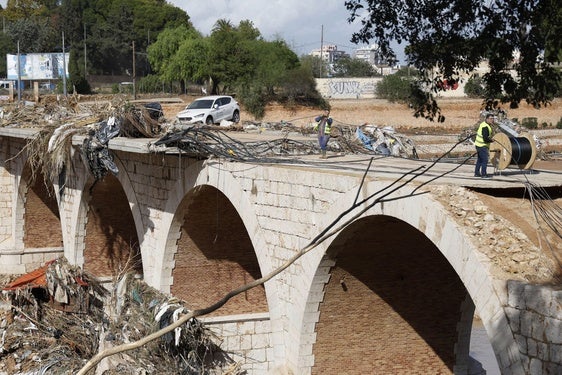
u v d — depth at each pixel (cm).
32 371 2588
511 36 2023
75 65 7288
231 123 4031
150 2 9775
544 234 1288
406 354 1978
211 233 2498
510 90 2055
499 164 1625
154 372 2122
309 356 1877
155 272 2564
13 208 3994
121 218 3291
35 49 9231
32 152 3089
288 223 1858
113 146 2445
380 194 1540
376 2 2166
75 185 3216
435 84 2214
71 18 9362
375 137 2650
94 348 2661
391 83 6706
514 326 1169
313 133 3331
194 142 2191
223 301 1048
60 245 4078
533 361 1139
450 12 2092
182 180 2344
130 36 9325
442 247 1352
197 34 7319
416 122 6412
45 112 3744
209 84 7169
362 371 1934
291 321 1888
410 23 2156
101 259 3322
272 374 1909
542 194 1422
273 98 6506
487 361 2797
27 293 3045
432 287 1934
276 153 2269
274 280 1933
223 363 2317
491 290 1206
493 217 1309
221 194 2328
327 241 1712
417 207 1425
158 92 7469
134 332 2294
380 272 1845
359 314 1892
